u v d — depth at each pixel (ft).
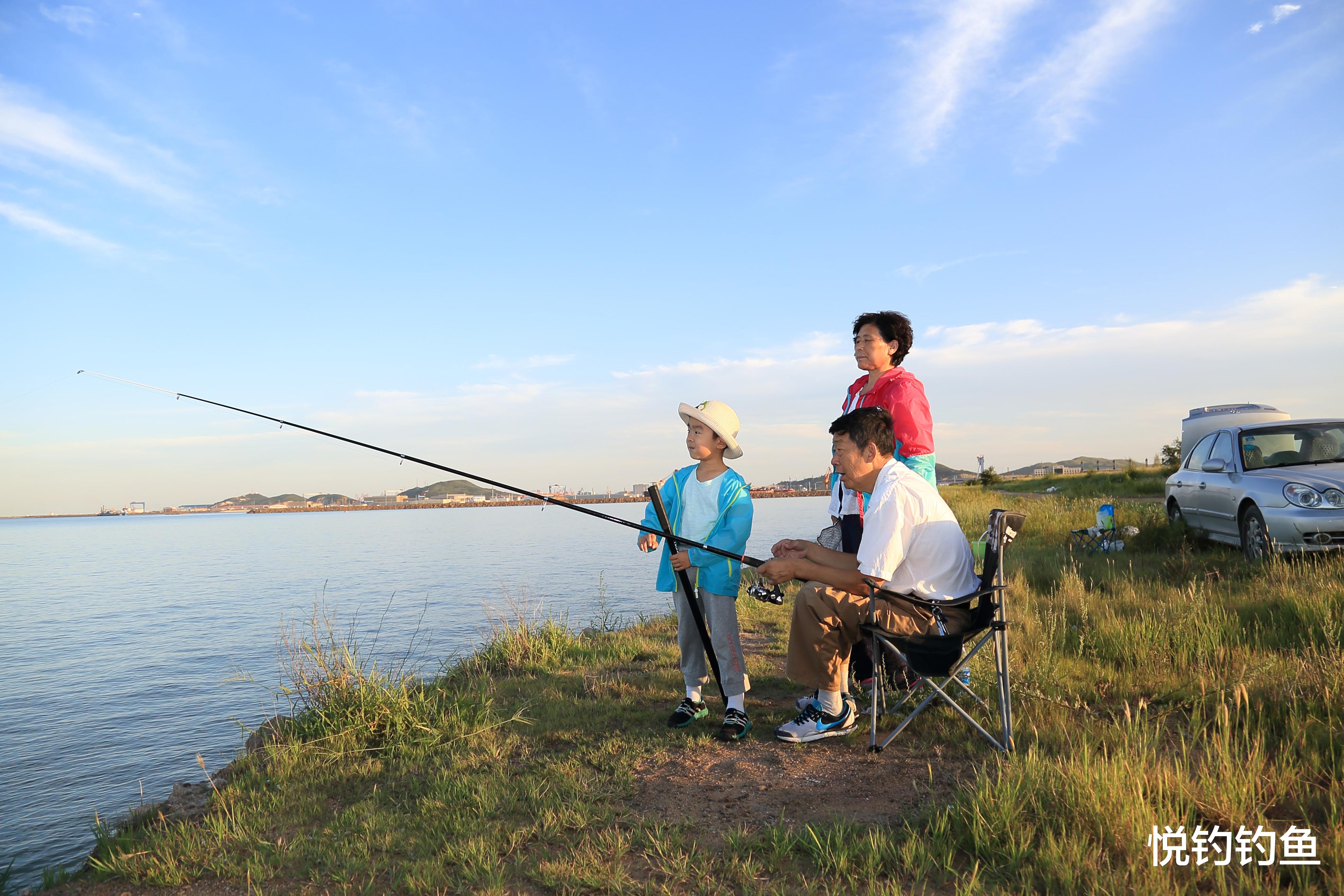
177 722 25.82
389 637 37.47
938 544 11.35
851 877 7.89
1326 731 10.57
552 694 15.83
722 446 13.38
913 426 13.17
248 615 54.60
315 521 485.97
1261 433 28.63
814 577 12.01
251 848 9.60
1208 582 21.72
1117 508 44.21
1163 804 8.76
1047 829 8.21
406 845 9.41
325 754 12.78
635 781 11.03
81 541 251.60
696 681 13.60
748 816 9.70
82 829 15.57
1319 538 23.15
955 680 12.74
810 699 13.44
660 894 7.88
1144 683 13.92
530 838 9.39
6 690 33.12
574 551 115.96
